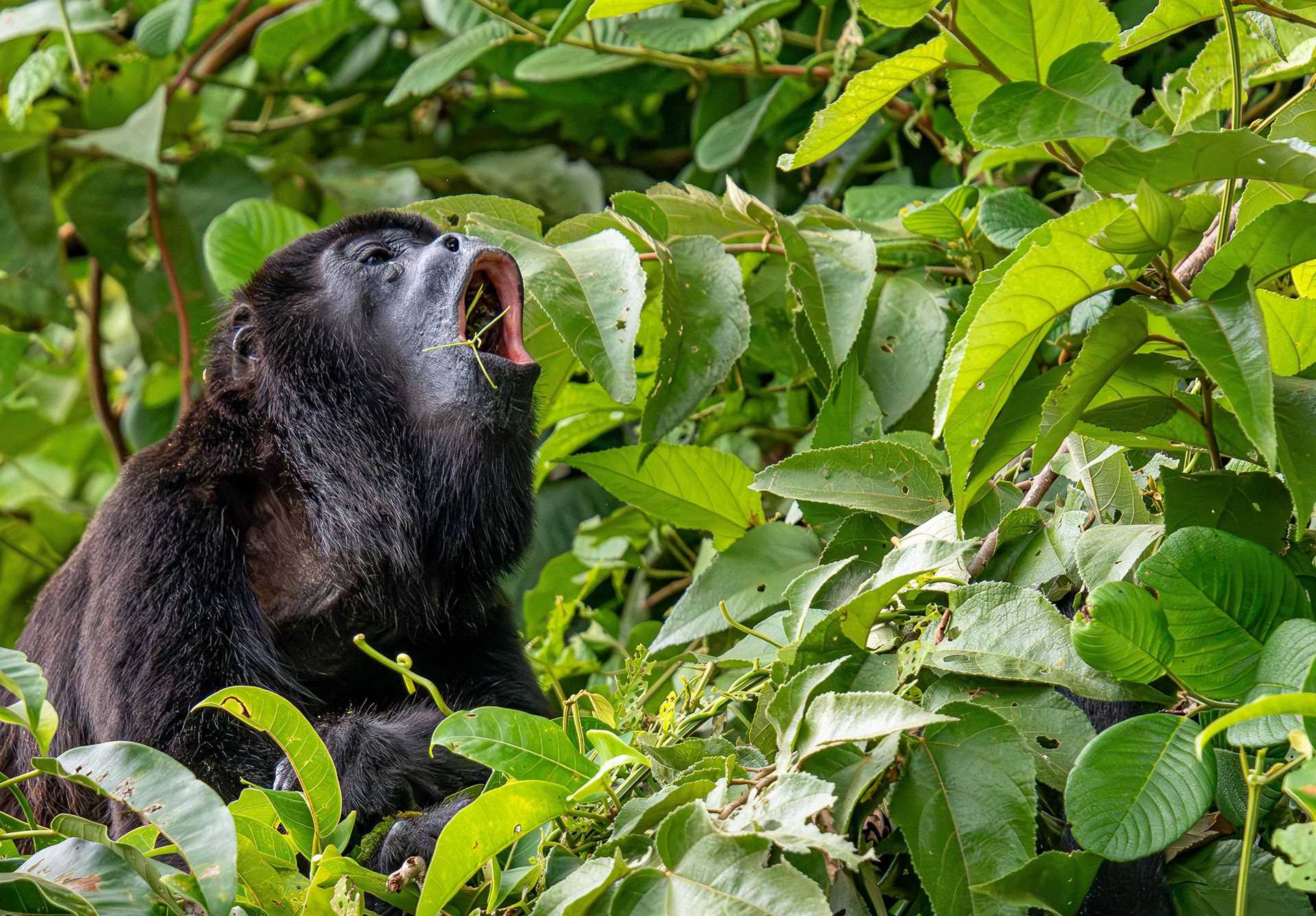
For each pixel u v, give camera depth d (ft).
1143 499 14.51
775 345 21.71
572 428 22.93
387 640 18.81
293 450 18.62
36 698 11.05
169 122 31.40
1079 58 13.02
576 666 23.62
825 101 24.66
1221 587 11.57
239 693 11.91
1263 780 9.81
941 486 15.39
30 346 35.68
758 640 16.44
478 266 18.17
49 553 32.22
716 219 20.65
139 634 16.26
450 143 31.40
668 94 30.12
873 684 13.07
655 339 20.89
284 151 31.91
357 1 30.50
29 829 12.05
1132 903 11.71
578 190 28.99
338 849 12.50
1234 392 10.94
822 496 15.52
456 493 18.31
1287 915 11.25
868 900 12.13
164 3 29.76
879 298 19.31
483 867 12.09
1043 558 13.94
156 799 10.93
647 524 24.21
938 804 11.39
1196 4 14.12
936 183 24.64
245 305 19.70
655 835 11.24
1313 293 13.50
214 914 10.16
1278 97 21.04
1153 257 12.08
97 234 30.09
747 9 23.11
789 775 11.02
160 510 17.28
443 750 16.42
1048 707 12.24
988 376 11.87
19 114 27.55
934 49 13.66
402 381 18.63
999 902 10.88
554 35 18.79
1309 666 10.24
